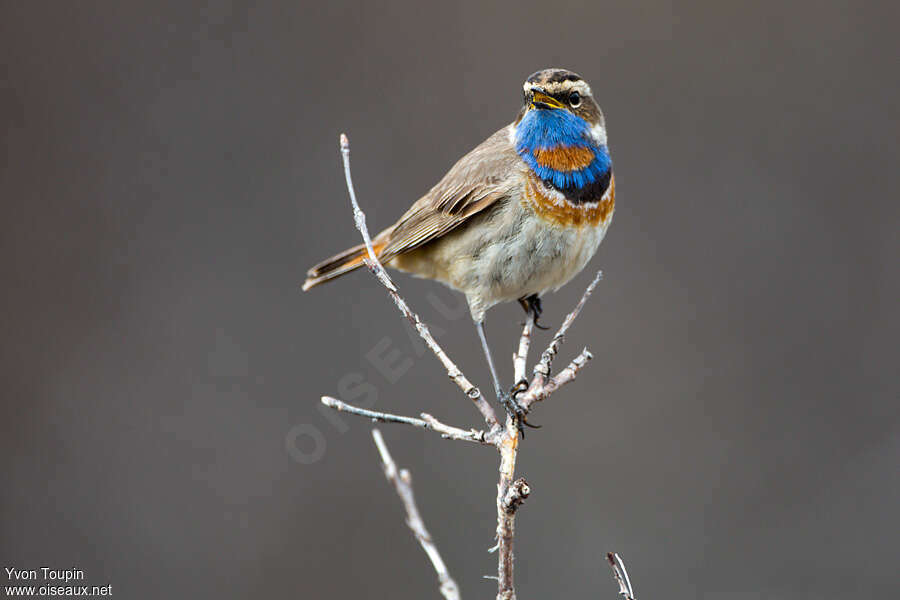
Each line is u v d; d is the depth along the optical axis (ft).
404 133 47.14
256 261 45.01
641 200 46.96
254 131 46.88
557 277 30.45
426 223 31.27
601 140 29.81
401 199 46.01
